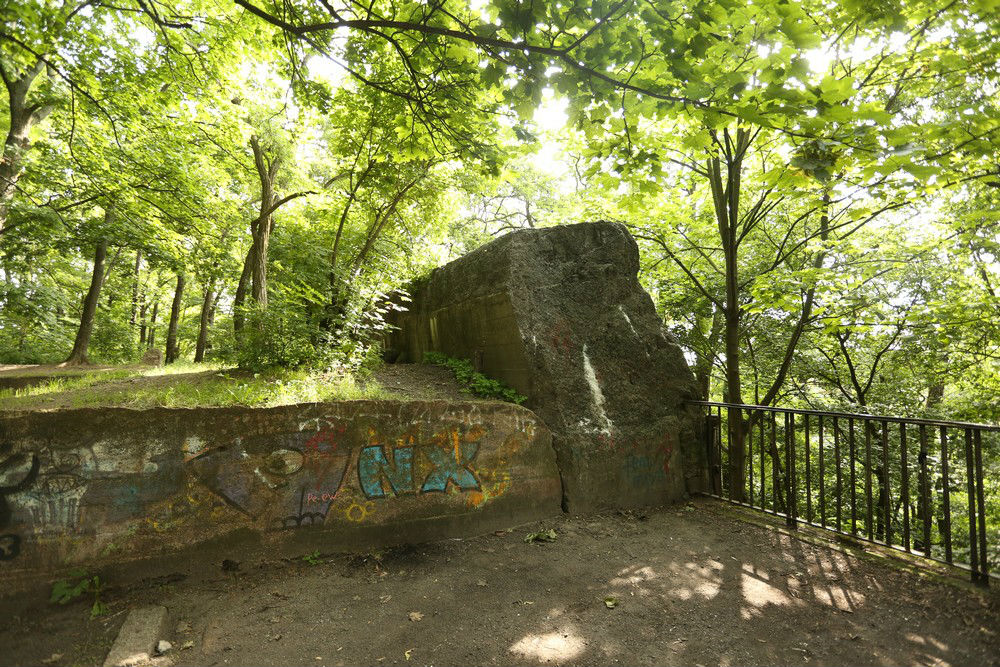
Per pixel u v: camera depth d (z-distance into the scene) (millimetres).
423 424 4469
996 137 3346
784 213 9719
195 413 3789
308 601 3410
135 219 11117
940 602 3193
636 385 5676
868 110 2936
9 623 3076
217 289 16250
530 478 4879
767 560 3965
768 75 2934
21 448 3346
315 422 4117
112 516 3516
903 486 3822
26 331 17750
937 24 5559
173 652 2846
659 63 3213
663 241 9469
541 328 5469
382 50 4844
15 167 9266
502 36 3238
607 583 3656
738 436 6793
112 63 8453
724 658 2762
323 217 12812
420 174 10125
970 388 9445
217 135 10320
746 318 9891
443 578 3752
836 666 2664
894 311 8109
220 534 3771
